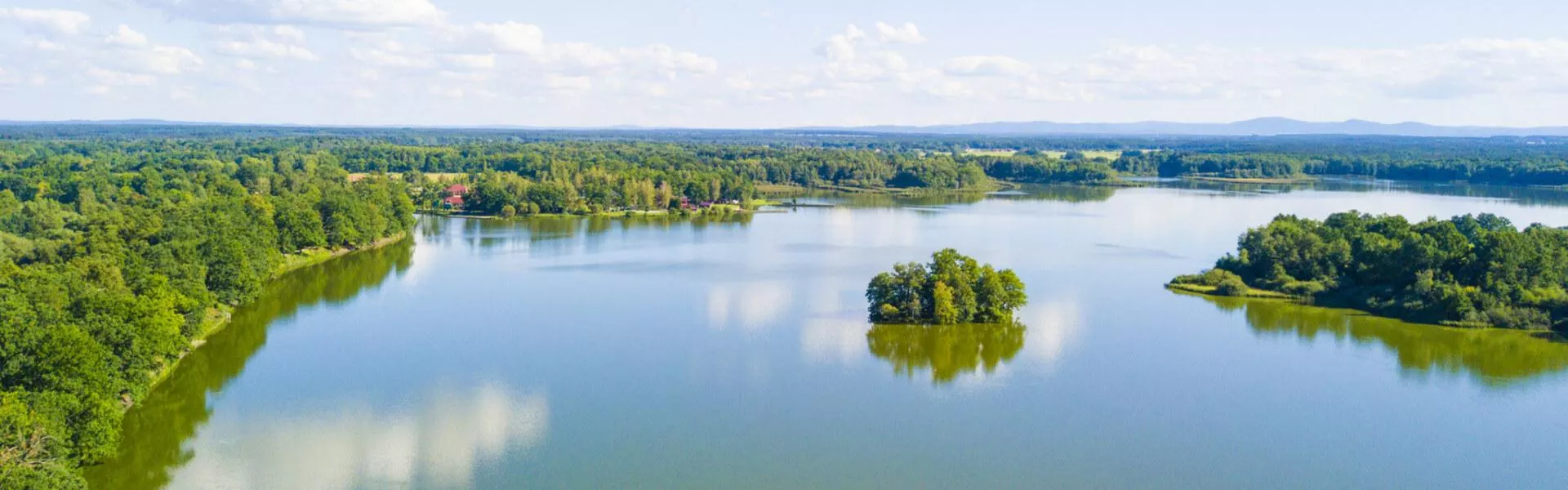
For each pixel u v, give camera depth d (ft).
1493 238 636.89
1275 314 620.90
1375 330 585.22
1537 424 434.71
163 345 438.40
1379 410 449.48
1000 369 502.79
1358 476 384.27
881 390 471.21
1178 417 439.22
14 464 307.37
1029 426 428.15
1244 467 390.83
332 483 368.07
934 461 393.50
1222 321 602.03
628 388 471.62
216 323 568.82
